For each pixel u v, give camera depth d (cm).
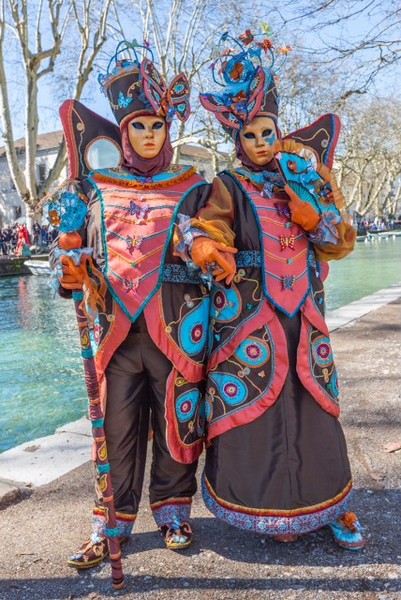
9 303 1280
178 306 244
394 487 305
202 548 254
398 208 7462
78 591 228
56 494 306
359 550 247
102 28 2088
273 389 239
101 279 236
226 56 258
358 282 1513
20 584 233
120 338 238
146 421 256
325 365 250
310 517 236
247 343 243
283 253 246
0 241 2888
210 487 248
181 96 253
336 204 257
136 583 231
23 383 625
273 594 221
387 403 442
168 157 258
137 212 244
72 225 228
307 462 239
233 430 242
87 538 264
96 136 263
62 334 893
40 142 4659
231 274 231
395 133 3256
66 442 375
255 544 256
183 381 248
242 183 252
